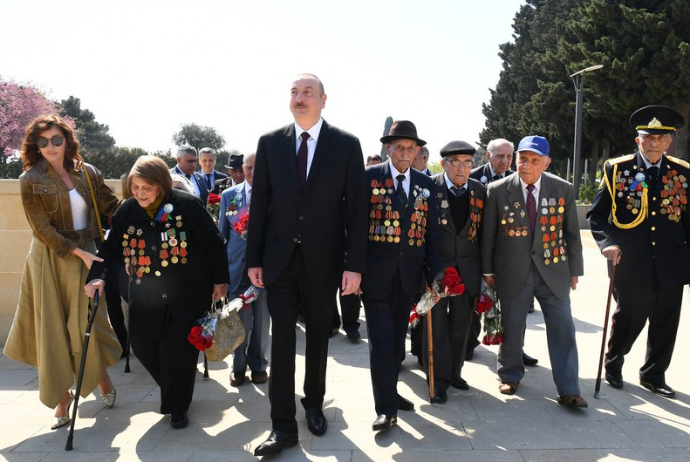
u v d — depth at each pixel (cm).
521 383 445
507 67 4200
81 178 382
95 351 373
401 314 382
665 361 416
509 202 412
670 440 340
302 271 339
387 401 356
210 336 356
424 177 395
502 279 417
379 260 373
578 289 859
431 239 392
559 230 407
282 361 339
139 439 349
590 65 2547
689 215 416
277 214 338
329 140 341
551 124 3134
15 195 521
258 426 368
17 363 495
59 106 5534
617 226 424
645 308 414
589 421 369
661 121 410
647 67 2466
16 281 527
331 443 340
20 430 363
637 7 2558
